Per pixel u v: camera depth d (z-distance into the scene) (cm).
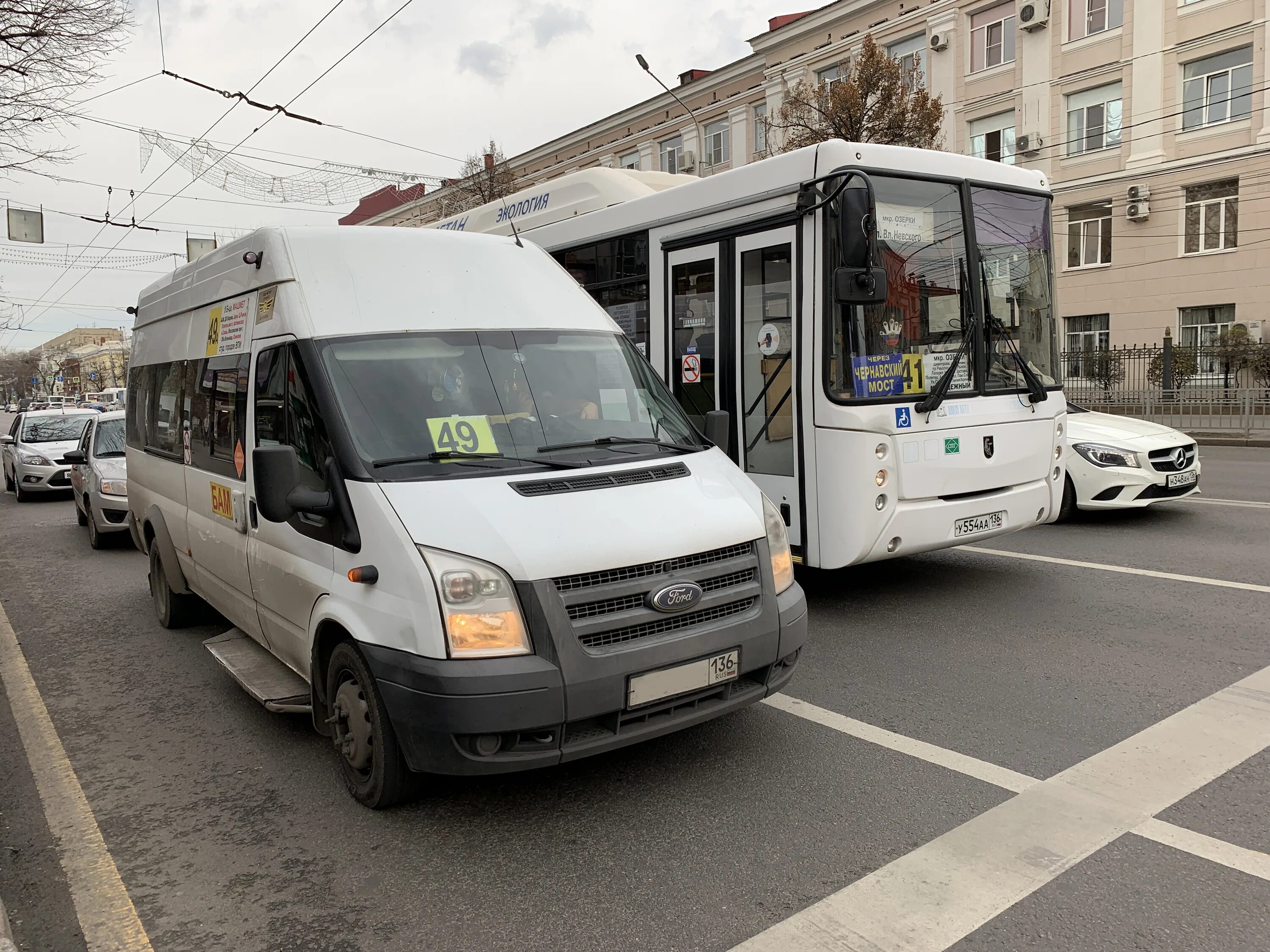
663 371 733
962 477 617
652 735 351
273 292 441
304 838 359
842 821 351
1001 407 639
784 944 277
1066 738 416
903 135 1967
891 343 593
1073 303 2628
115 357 10262
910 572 744
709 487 397
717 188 668
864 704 470
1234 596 627
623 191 797
